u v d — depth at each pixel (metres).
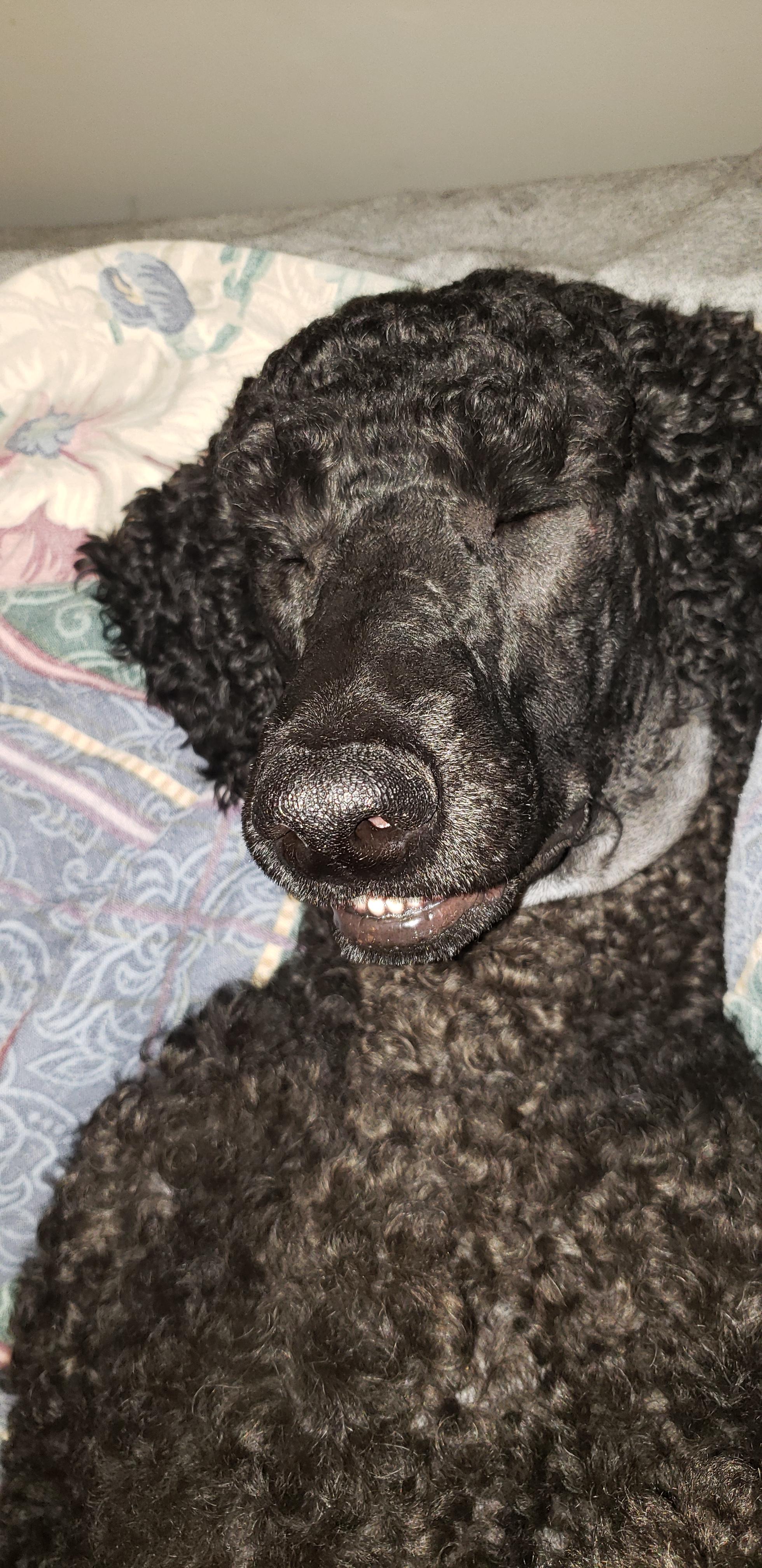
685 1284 0.26
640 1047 0.31
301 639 0.30
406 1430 0.25
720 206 0.40
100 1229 0.29
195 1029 0.32
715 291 0.38
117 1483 0.25
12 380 0.40
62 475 0.39
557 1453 0.24
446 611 0.26
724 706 0.32
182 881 0.34
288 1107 0.30
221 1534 0.24
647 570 0.31
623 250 0.40
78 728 0.35
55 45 0.46
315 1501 0.24
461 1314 0.26
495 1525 0.24
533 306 0.29
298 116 0.46
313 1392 0.25
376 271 0.42
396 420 0.27
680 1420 0.24
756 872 0.30
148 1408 0.26
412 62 0.43
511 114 0.44
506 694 0.27
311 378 0.29
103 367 0.41
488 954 0.33
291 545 0.30
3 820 0.34
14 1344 0.29
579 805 0.30
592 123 0.43
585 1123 0.29
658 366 0.30
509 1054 0.31
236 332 0.41
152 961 0.34
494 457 0.27
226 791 0.35
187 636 0.34
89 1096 0.33
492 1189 0.28
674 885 0.33
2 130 0.48
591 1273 0.26
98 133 0.48
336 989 0.33
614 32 0.41
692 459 0.30
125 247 0.41
